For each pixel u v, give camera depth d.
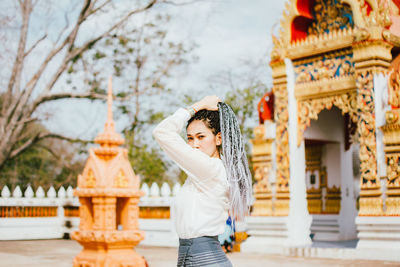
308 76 10.09
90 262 6.78
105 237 6.66
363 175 8.95
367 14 9.30
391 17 9.55
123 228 7.14
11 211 13.53
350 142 11.69
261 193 10.53
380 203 8.68
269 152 10.52
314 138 10.79
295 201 10.09
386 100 8.98
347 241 10.97
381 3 9.13
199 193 2.49
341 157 11.45
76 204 13.99
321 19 10.16
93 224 6.97
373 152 8.88
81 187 7.13
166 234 11.84
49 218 14.08
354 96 9.36
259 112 10.84
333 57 9.73
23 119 20.83
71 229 13.99
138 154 20.19
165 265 8.34
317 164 11.79
